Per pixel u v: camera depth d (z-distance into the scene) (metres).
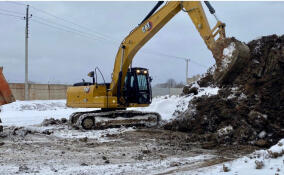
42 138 10.50
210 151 8.22
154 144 9.30
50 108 28.95
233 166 6.14
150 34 12.25
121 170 6.39
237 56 8.42
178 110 14.77
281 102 9.38
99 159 7.43
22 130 11.19
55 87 38.38
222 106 11.02
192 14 10.45
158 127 13.43
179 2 10.91
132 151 8.34
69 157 7.61
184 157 7.56
